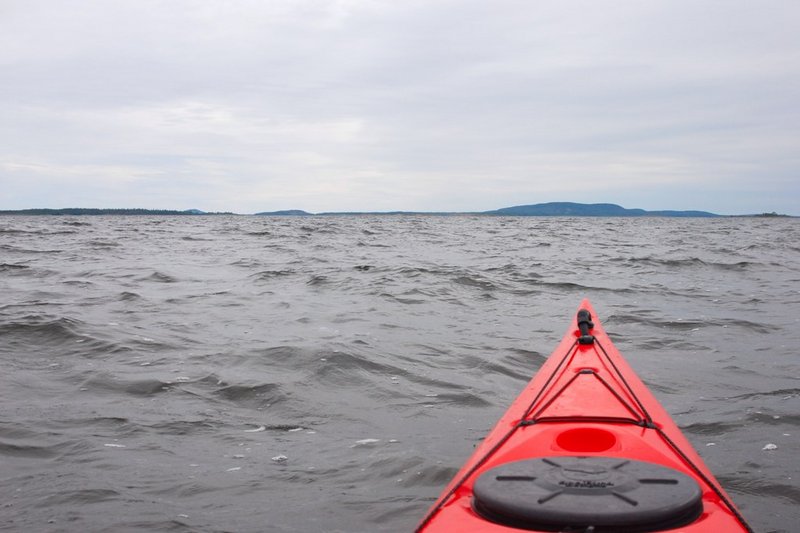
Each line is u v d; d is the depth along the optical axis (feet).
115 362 7.14
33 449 4.75
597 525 2.22
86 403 5.81
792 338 8.54
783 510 3.81
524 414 3.49
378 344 8.07
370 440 5.04
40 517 3.78
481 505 2.50
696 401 5.88
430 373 6.93
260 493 4.14
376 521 3.79
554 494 2.36
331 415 5.66
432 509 2.69
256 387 6.31
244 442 5.00
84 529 3.65
